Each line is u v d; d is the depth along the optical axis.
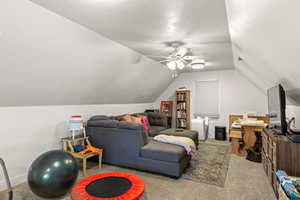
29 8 1.77
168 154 2.62
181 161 2.72
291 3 1.00
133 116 4.55
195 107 5.94
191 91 6.03
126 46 3.22
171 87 6.38
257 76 3.67
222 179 2.63
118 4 1.83
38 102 2.86
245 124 3.68
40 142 2.93
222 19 2.16
